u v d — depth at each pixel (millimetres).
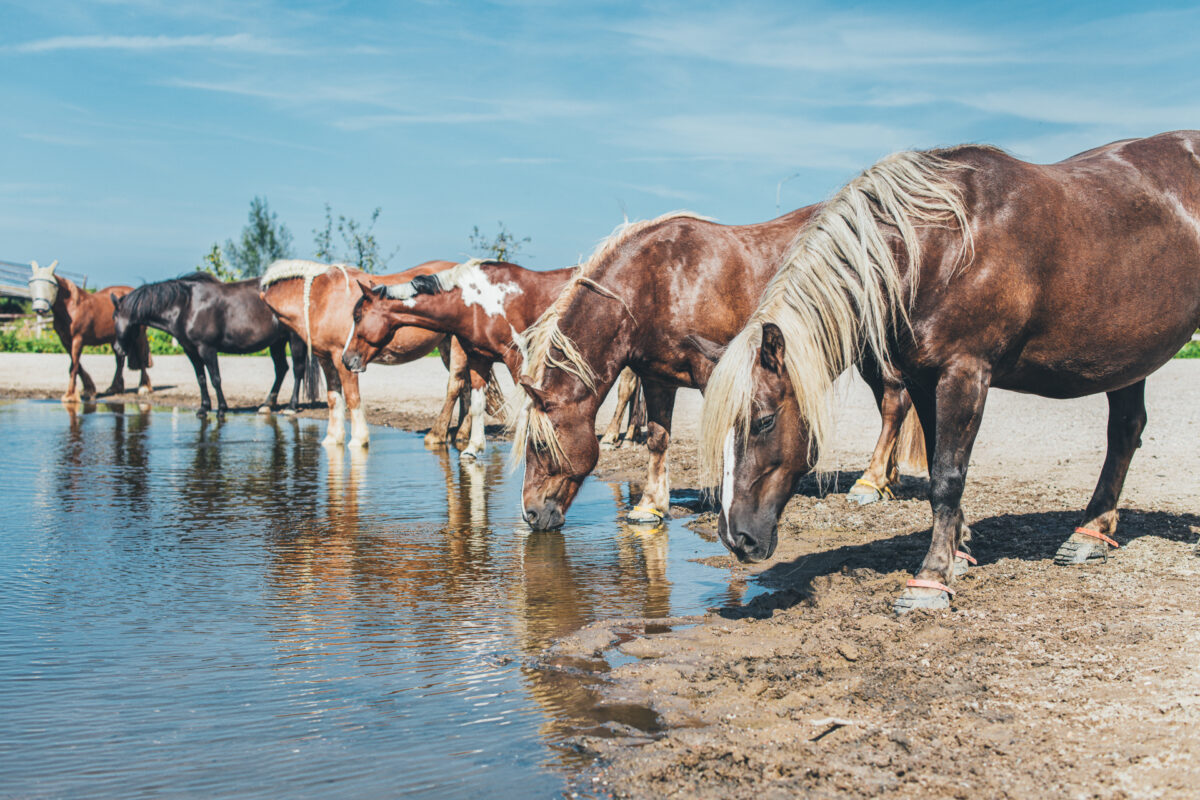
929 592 4867
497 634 4754
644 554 6598
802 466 4629
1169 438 10672
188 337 16422
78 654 4422
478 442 11664
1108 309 5172
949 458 4934
